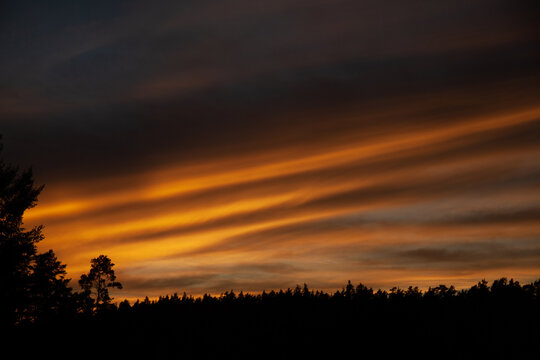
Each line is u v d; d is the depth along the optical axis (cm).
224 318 8925
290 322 8812
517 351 7762
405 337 8319
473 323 8750
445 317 9219
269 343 7812
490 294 10450
